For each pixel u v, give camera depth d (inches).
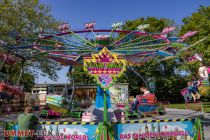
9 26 997.2
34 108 981.8
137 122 279.3
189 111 839.1
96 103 449.1
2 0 1015.0
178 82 1678.2
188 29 1392.7
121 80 1477.6
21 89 464.8
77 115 687.7
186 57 473.1
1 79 462.3
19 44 464.1
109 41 431.8
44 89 2156.7
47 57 479.5
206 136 400.5
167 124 283.6
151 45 445.7
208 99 1325.0
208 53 885.2
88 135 276.5
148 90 656.4
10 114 810.8
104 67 287.0
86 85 1133.7
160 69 1606.8
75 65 515.2
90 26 437.4
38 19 1087.6
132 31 446.3
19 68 717.9
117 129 276.7
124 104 783.7
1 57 462.0
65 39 449.4
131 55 466.0
